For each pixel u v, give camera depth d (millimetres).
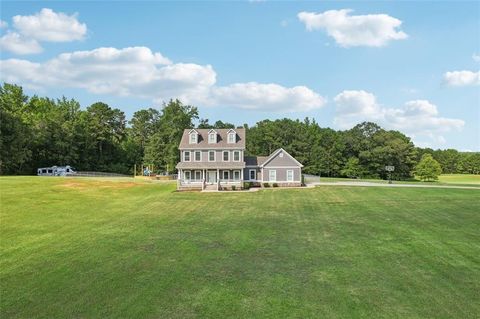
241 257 17922
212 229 24141
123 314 11781
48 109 94688
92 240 20938
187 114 88312
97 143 99125
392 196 38625
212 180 53938
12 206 30734
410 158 103438
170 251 18859
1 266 16344
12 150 66500
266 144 107438
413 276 15008
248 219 27625
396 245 19656
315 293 13438
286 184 53781
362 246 19688
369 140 105562
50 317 11602
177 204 34969
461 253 17922
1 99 83812
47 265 16500
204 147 54250
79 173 78750
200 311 12008
